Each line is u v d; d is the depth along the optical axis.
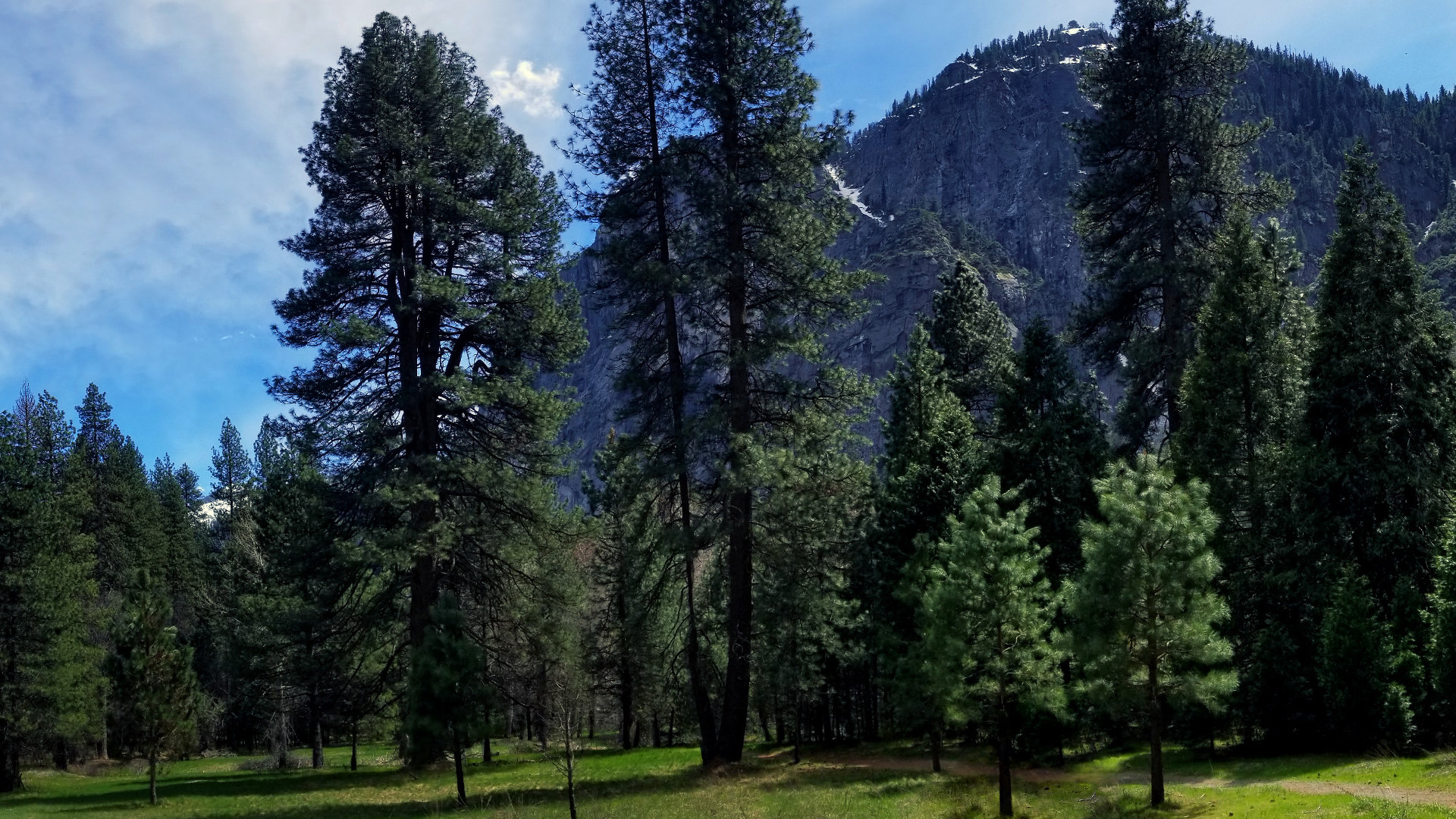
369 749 52.09
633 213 25.00
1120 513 17.69
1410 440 23.62
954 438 30.19
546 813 17.61
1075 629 18.00
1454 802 13.93
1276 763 20.66
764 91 24.61
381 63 28.09
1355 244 24.75
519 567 29.97
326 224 28.34
